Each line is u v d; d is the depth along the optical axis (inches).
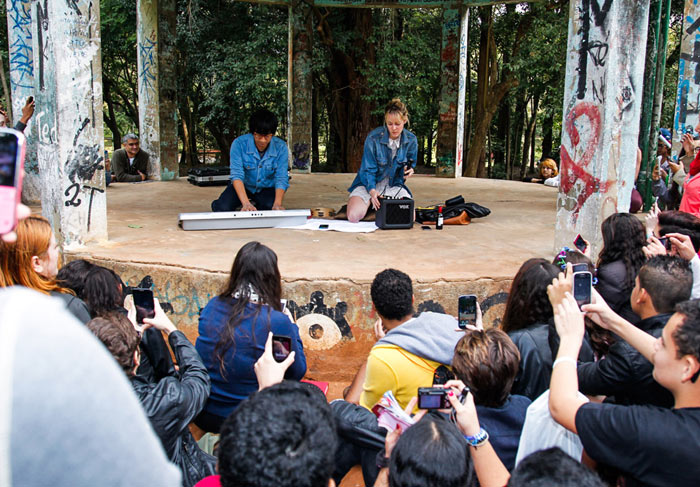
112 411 31.5
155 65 404.5
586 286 88.4
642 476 66.7
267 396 58.4
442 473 62.7
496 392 87.4
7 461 28.7
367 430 95.3
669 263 100.4
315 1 474.0
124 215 267.7
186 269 173.2
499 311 171.3
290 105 477.4
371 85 597.0
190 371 101.2
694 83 297.4
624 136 183.8
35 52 189.2
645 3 174.1
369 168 255.0
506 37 735.7
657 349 70.9
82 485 30.0
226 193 259.6
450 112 462.9
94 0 190.4
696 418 66.1
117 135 858.8
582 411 71.9
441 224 246.2
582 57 178.7
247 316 118.6
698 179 185.2
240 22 666.8
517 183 439.8
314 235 227.5
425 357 104.3
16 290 33.0
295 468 52.4
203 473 101.9
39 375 29.6
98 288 121.0
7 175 38.3
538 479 52.6
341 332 169.8
